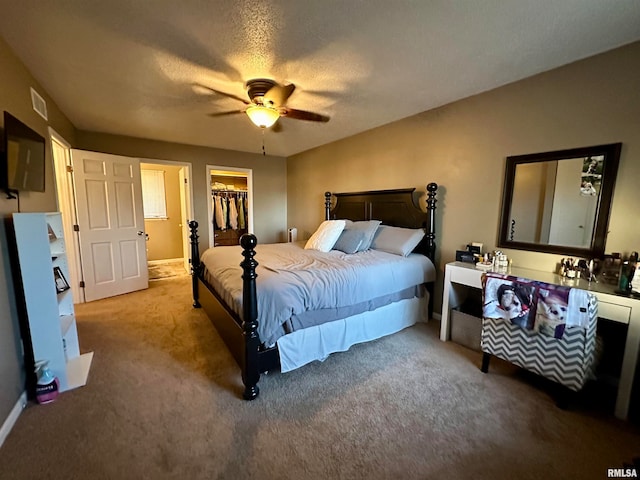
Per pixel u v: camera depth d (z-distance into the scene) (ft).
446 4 4.91
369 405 5.83
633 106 6.12
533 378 6.79
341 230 11.00
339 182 14.76
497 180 8.48
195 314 10.79
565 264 7.01
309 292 6.61
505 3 4.87
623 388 5.45
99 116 11.07
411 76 7.66
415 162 10.76
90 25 5.56
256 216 18.72
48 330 5.94
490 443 4.90
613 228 6.47
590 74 6.64
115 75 7.66
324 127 12.42
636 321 5.25
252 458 4.55
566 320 5.45
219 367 7.22
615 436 5.08
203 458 4.54
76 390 6.23
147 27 5.63
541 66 7.11
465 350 8.14
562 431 5.18
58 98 9.29
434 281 10.19
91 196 12.09
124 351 7.98
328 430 5.16
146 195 20.10
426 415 5.56
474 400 6.00
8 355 5.36
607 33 5.73
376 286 7.98
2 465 4.37
